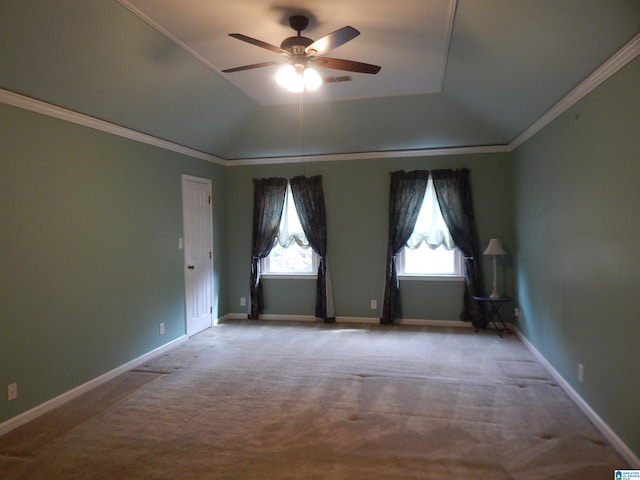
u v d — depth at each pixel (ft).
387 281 18.44
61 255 10.73
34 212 9.98
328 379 12.10
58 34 8.62
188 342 16.16
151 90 11.95
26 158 9.77
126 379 12.33
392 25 9.70
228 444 8.58
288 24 9.64
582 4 7.10
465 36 9.87
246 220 20.17
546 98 11.04
